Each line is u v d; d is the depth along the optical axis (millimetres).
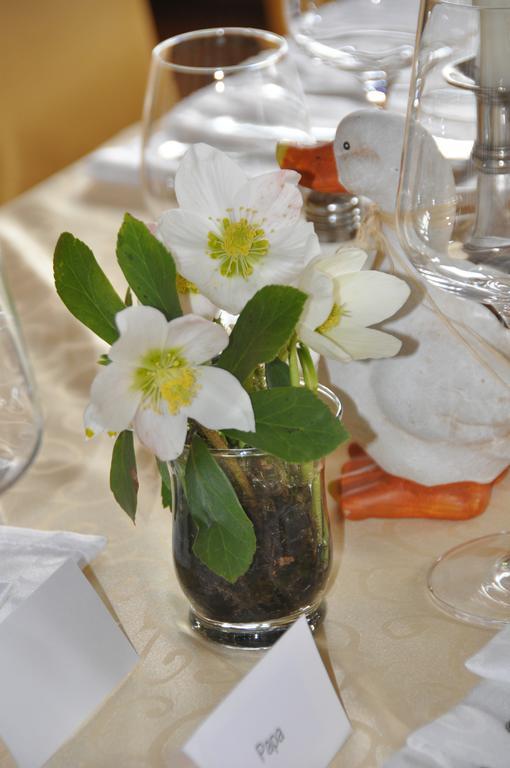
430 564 918
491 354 885
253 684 766
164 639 870
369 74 1232
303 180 965
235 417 765
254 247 779
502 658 815
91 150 1985
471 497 949
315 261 786
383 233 925
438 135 799
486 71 778
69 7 1975
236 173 778
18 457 884
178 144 1098
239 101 1085
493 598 881
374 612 882
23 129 1858
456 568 907
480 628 865
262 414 782
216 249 780
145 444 767
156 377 763
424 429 920
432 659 846
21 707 792
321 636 866
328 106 1436
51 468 1020
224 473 805
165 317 774
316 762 782
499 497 977
